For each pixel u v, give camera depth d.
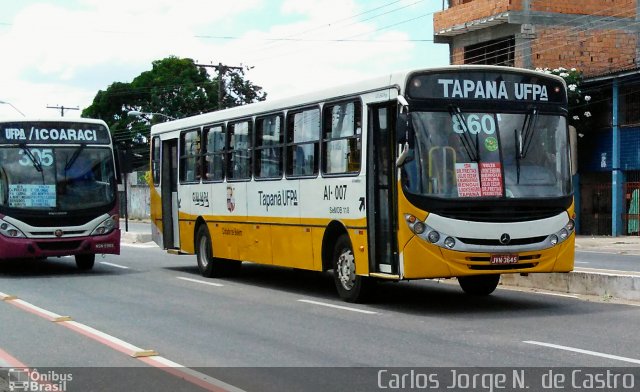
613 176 31.89
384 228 12.22
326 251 13.61
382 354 8.88
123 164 19.38
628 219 31.81
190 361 8.70
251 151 15.92
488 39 37.41
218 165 17.30
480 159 11.66
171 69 62.00
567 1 36.31
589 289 13.63
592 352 8.76
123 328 10.94
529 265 11.74
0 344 9.82
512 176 11.76
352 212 12.73
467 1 39.62
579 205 33.97
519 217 11.66
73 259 23.48
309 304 13.20
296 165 14.36
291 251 14.52
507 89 11.98
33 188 18.17
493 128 11.82
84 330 10.78
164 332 10.59
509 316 11.52
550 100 12.27
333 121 13.32
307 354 8.97
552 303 12.82
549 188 11.96
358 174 12.55
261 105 15.60
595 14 36.72
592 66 36.66
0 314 12.34
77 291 15.36
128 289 15.65
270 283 16.69
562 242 11.94
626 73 30.89
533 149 11.99
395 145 11.88
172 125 19.64
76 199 18.52
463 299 13.55
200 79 61.50
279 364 8.45
